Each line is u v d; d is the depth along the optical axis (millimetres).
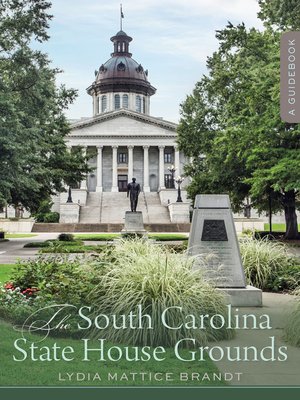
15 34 32844
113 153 106750
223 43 37500
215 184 42906
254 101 30625
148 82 130125
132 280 8367
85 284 9531
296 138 31109
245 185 42125
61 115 43438
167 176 108938
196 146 47125
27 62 32969
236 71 36000
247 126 32938
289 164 29953
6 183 32062
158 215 81438
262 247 14711
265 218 86500
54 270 11547
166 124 106438
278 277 13992
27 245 35031
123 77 127125
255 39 34375
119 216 81125
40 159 37406
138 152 110062
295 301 9078
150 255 9297
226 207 12117
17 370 6609
